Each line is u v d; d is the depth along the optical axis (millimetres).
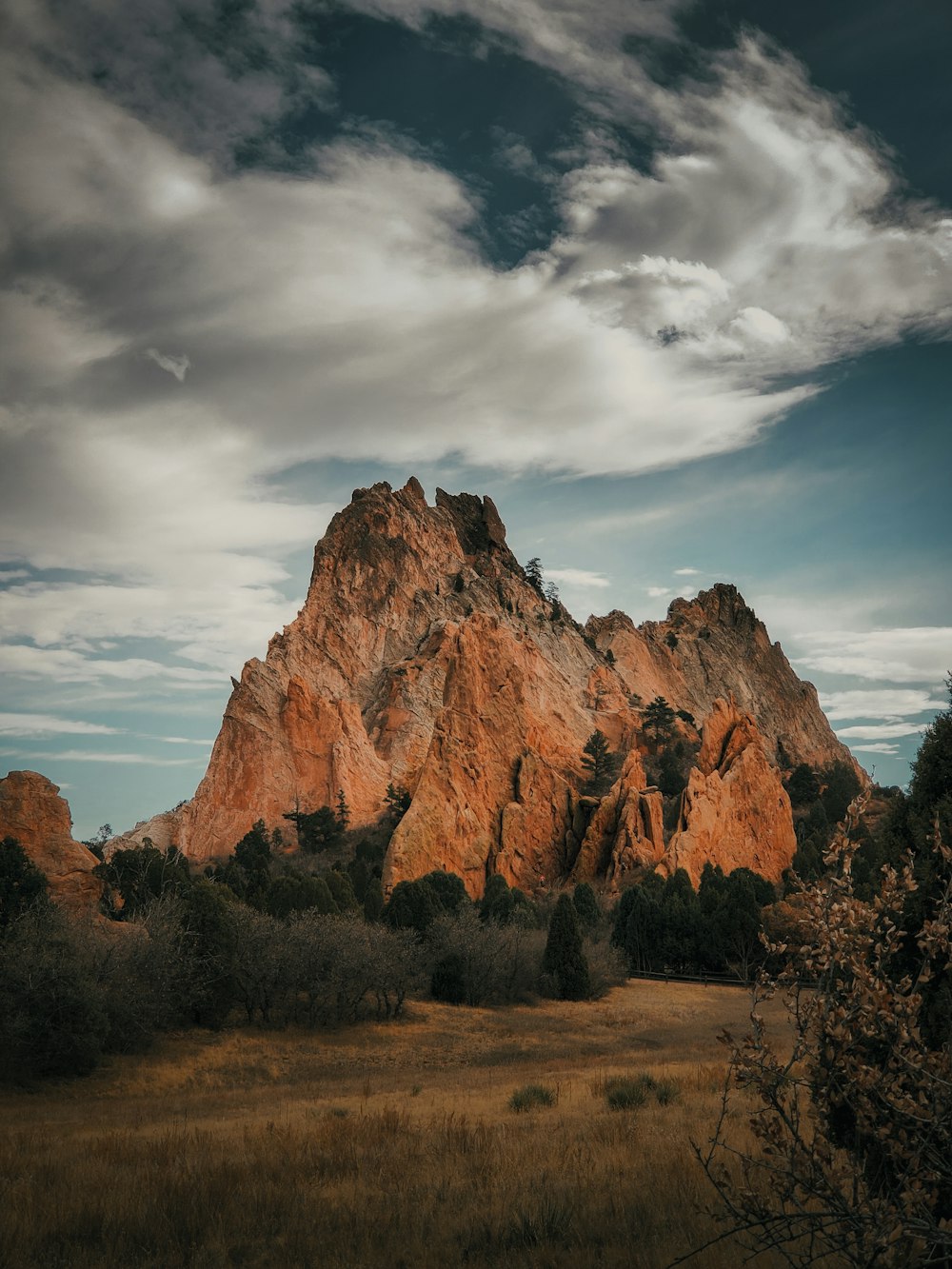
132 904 74875
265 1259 9961
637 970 79062
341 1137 16484
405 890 69188
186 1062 39344
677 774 165125
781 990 7805
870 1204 6906
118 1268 9734
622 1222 10445
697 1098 20828
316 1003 50156
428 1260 9617
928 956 7398
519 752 142250
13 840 52781
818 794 171125
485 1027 51219
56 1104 31141
